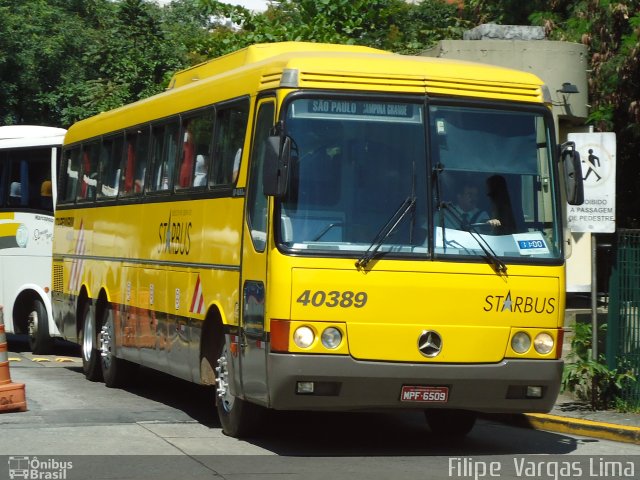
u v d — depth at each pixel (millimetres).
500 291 10188
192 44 24547
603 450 11156
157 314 13375
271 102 10359
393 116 10242
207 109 12211
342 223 9961
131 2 31766
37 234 20500
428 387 9992
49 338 20484
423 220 10117
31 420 11969
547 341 10336
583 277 18219
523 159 10516
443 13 27500
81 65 37438
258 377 10148
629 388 13180
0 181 20859
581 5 20422
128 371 15445
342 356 9797
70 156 18359
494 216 10320
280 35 23531
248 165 10719
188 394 15078
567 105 18156
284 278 9773
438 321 10016
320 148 10031
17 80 36469
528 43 17922
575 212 13070
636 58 19062
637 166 22141
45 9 38219
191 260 12234
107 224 15766
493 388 10156
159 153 13836
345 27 23984
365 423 12883
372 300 9875
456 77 10453
